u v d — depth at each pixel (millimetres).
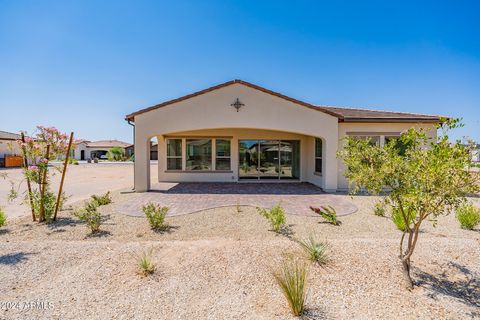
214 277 3760
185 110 11938
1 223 6480
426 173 3039
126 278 3715
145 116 12047
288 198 10617
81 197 11078
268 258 4312
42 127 6988
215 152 15703
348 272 3881
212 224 6867
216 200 10125
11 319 2830
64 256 4426
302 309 2992
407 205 3201
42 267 4031
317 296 3307
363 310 3043
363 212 8242
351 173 3787
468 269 4074
